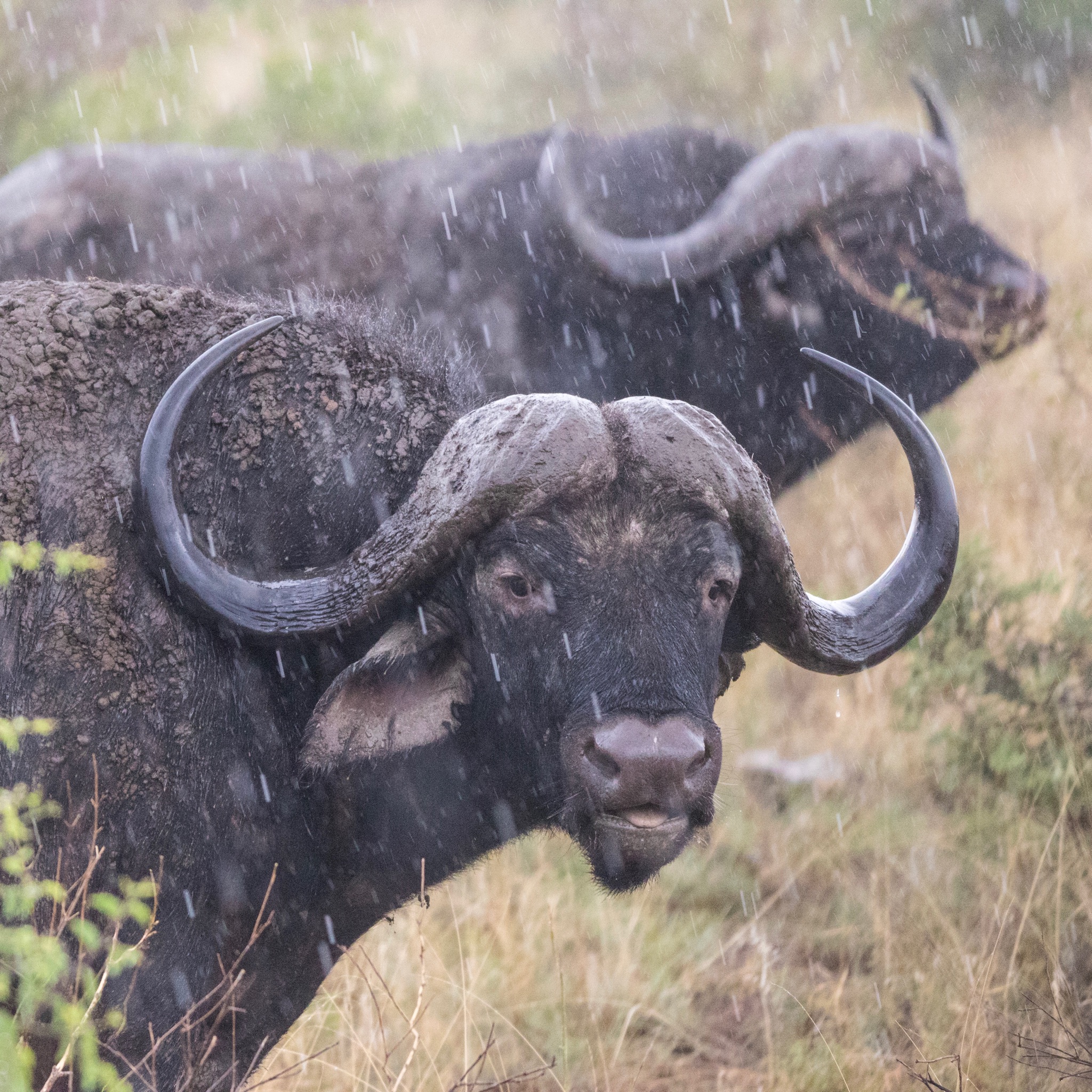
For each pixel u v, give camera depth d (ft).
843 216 89.10
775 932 67.92
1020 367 107.65
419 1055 57.26
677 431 41.45
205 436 44.86
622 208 95.76
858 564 97.96
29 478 42.55
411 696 43.65
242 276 95.35
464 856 49.34
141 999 42.24
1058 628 75.66
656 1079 58.65
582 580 40.57
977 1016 54.39
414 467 47.42
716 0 183.52
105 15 171.32
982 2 172.55
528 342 92.63
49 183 98.37
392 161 100.63
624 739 38.50
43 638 41.50
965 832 70.90
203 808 42.63
